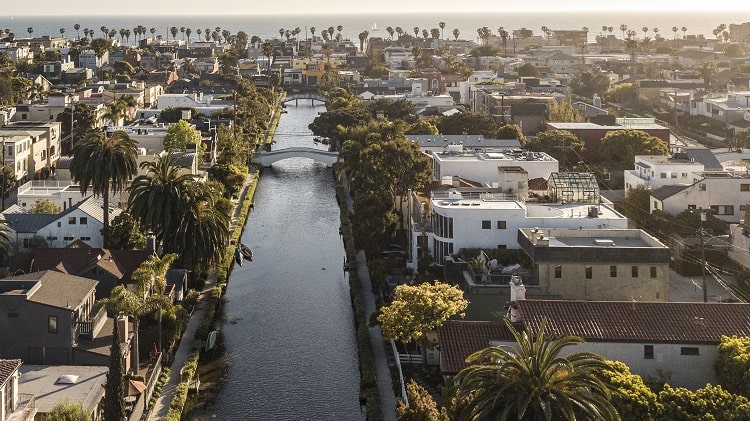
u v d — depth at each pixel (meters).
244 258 150.12
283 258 151.75
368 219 138.88
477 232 118.69
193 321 114.50
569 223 118.00
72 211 134.88
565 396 59.22
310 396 95.44
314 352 108.00
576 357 64.44
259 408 92.06
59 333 90.75
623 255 103.69
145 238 131.62
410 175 155.88
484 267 110.56
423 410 68.19
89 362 91.00
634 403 67.56
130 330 100.50
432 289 93.62
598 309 82.50
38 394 81.69
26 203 155.62
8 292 92.19
